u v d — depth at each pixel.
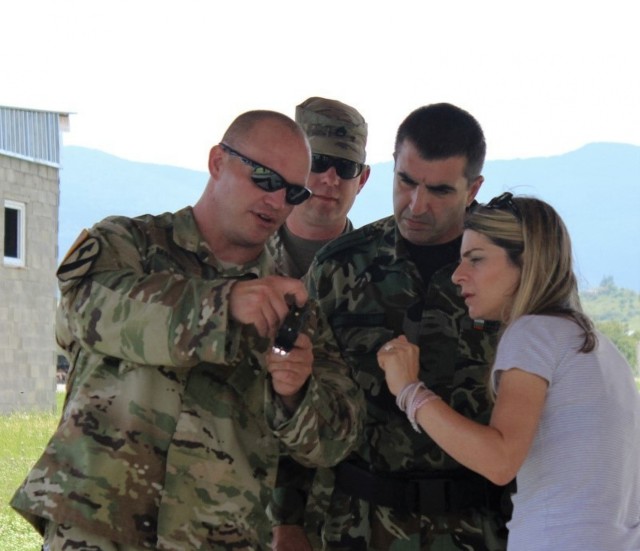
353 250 3.51
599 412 2.54
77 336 2.65
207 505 2.70
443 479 3.28
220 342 2.49
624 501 2.55
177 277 2.61
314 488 3.43
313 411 2.80
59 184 19.39
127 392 2.69
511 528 2.60
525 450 2.54
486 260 2.72
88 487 2.60
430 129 3.25
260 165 2.79
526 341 2.59
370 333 3.43
